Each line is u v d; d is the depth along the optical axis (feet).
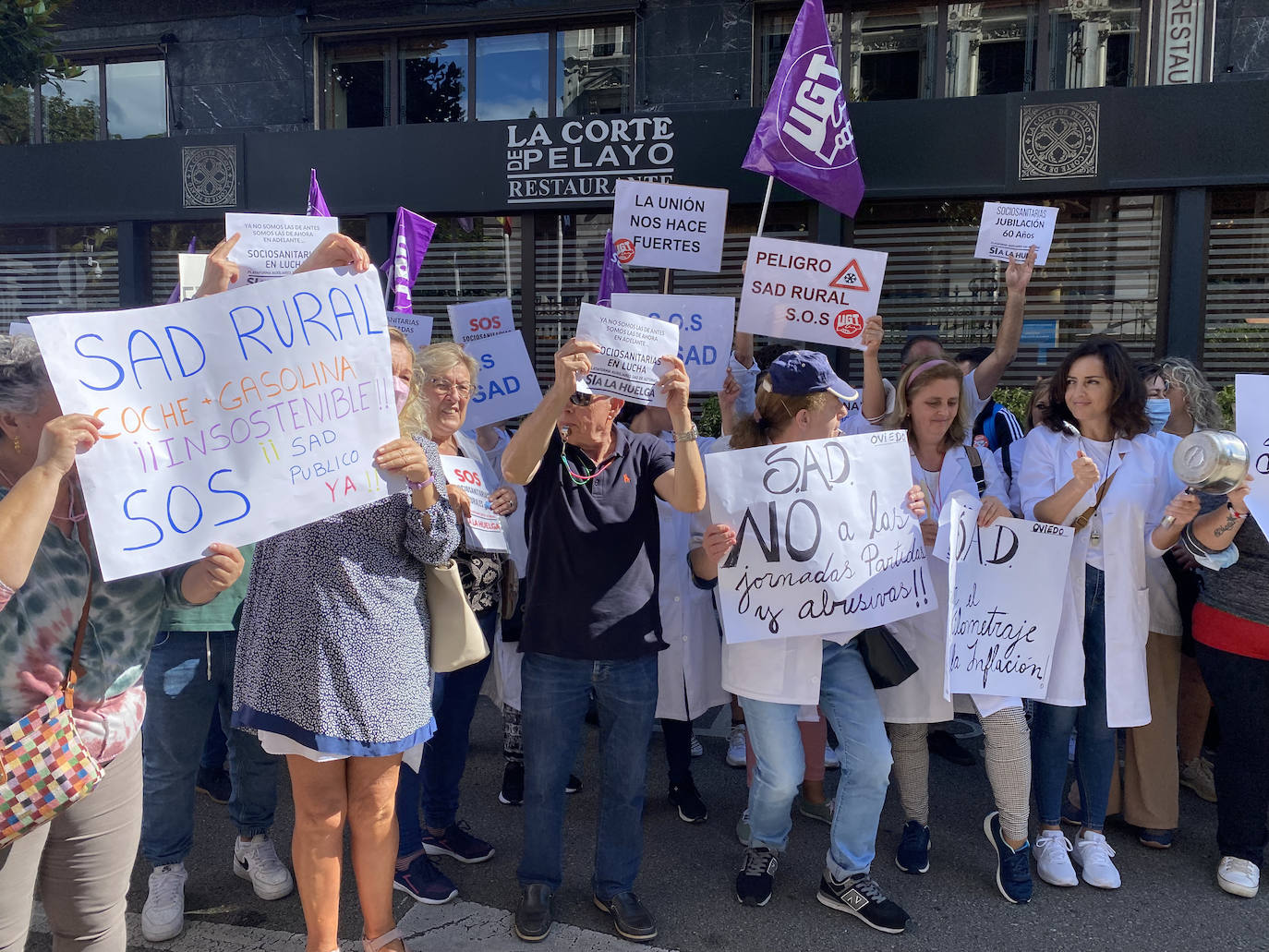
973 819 12.91
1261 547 10.75
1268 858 11.73
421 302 27.91
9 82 25.94
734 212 26.21
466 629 9.10
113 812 7.29
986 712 10.71
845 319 14.71
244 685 8.53
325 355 7.64
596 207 25.91
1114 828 12.53
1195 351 23.54
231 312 7.29
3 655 6.60
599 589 9.72
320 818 8.69
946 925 10.28
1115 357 11.16
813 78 15.81
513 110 28.27
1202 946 9.87
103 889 7.29
